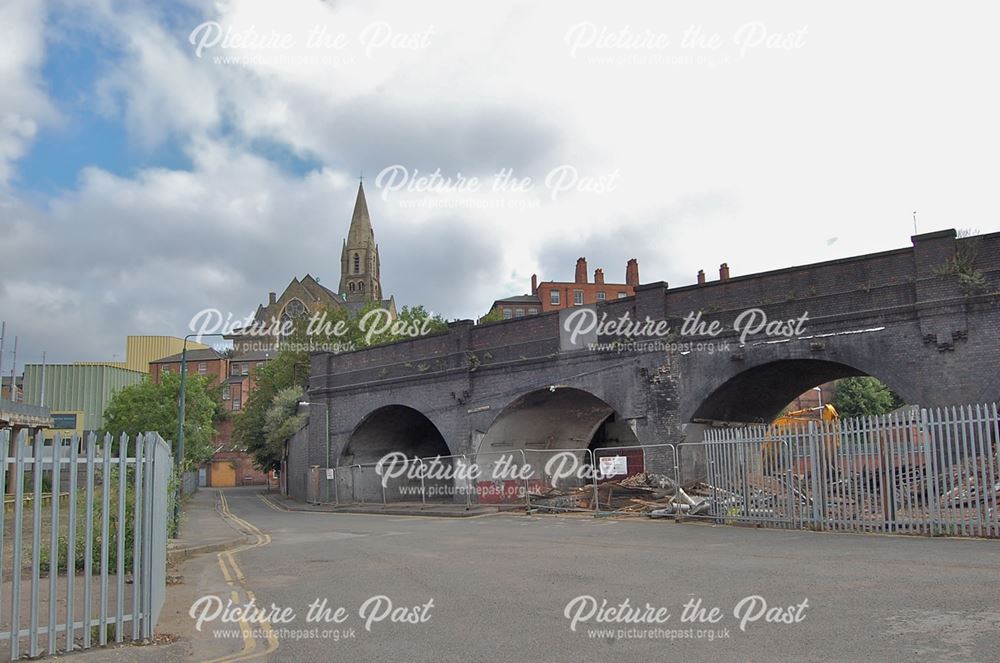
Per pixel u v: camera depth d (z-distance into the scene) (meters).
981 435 13.60
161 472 8.81
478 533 18.95
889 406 64.88
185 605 9.86
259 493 64.06
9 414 33.72
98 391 67.56
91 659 6.77
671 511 20.34
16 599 6.59
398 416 39.44
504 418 31.53
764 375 24.20
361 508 34.53
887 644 6.14
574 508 25.44
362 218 125.12
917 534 14.04
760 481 17.44
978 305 19.19
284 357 61.09
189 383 59.19
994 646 5.90
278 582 11.84
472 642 7.07
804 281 22.33
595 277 91.62
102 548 7.30
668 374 25.02
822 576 9.48
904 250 20.58
